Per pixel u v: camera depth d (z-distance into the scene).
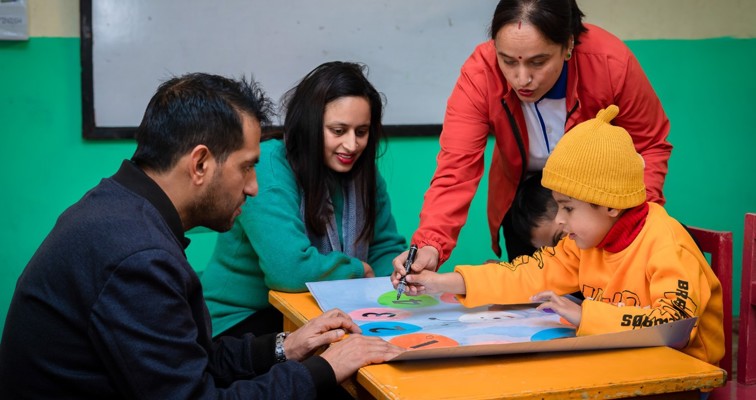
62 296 1.17
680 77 3.49
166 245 1.17
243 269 1.91
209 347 1.38
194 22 2.80
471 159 1.86
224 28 2.84
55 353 1.18
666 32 3.44
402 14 3.05
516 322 1.42
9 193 2.73
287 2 2.90
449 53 3.14
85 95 2.72
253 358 1.42
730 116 3.60
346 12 2.98
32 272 1.20
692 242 1.43
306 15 2.93
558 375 1.16
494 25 1.62
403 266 1.61
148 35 2.76
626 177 1.34
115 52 2.73
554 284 1.55
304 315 1.54
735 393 1.57
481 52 1.86
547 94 1.83
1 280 2.76
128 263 1.13
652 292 1.35
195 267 2.94
